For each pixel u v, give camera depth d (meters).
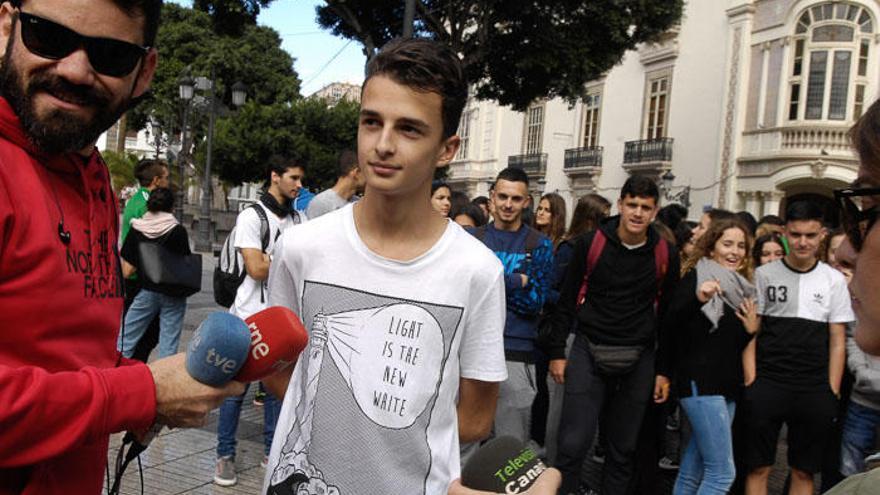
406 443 1.55
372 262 1.61
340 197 4.50
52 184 1.39
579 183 26.42
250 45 31.31
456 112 1.61
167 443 4.52
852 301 1.37
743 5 20.19
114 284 1.55
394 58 1.54
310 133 22.59
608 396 4.18
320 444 1.56
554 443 4.45
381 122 1.55
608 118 25.27
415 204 1.61
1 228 1.21
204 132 29.38
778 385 3.97
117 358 1.56
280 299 1.75
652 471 4.47
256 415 5.40
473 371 1.68
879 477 1.08
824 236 4.99
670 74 22.70
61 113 1.33
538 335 4.32
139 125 33.28
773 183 19.34
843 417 4.21
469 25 12.08
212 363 1.29
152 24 1.45
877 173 1.27
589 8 11.27
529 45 11.55
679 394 3.99
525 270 4.02
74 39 1.32
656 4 11.59
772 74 19.53
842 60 18.75
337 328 1.60
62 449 1.16
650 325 4.02
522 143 30.09
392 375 1.57
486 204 8.29
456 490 1.40
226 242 4.56
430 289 1.60
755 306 3.98
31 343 1.25
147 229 5.26
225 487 3.97
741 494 4.35
